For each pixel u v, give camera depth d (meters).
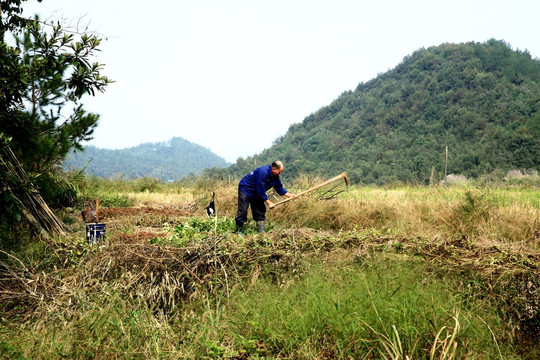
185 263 4.56
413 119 186.50
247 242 5.06
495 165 107.56
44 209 6.64
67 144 8.36
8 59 6.06
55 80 7.65
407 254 4.80
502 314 3.83
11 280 4.53
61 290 4.17
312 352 3.26
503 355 3.28
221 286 4.46
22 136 7.55
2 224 6.23
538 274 4.01
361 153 169.88
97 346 3.24
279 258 4.82
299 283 4.28
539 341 3.65
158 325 3.54
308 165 166.75
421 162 128.88
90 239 5.57
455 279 4.23
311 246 5.10
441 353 2.97
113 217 9.52
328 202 9.27
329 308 3.55
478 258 4.53
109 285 4.19
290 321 3.54
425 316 3.34
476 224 7.23
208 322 3.68
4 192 5.95
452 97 187.50
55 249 5.38
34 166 7.98
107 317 3.56
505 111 157.75
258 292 4.18
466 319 3.28
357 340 3.20
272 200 10.12
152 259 4.45
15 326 3.75
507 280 4.04
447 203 8.70
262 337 3.55
